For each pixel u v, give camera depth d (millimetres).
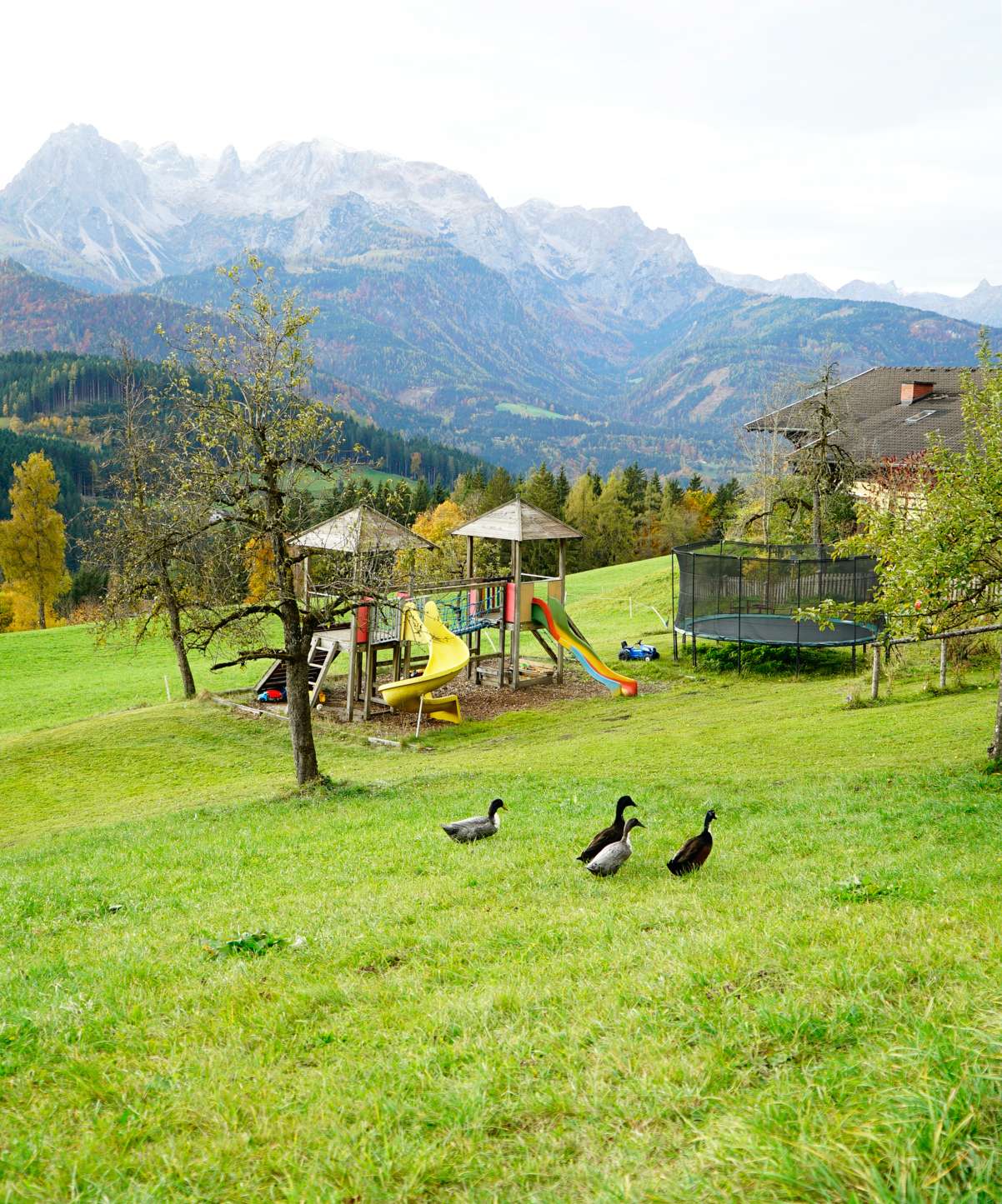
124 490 35438
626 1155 4156
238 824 18500
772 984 6105
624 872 11094
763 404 60688
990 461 15945
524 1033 5770
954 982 5590
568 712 33812
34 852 18156
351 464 22312
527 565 115500
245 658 21797
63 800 26422
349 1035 6273
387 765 27266
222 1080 5617
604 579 79062
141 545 23312
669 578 68000
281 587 22062
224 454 21438
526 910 9430
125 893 12508
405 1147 4484
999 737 17391
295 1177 4375
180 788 26547
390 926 9141
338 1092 5258
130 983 7879
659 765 21641
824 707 27875
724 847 12203
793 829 13180
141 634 38875
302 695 22406
